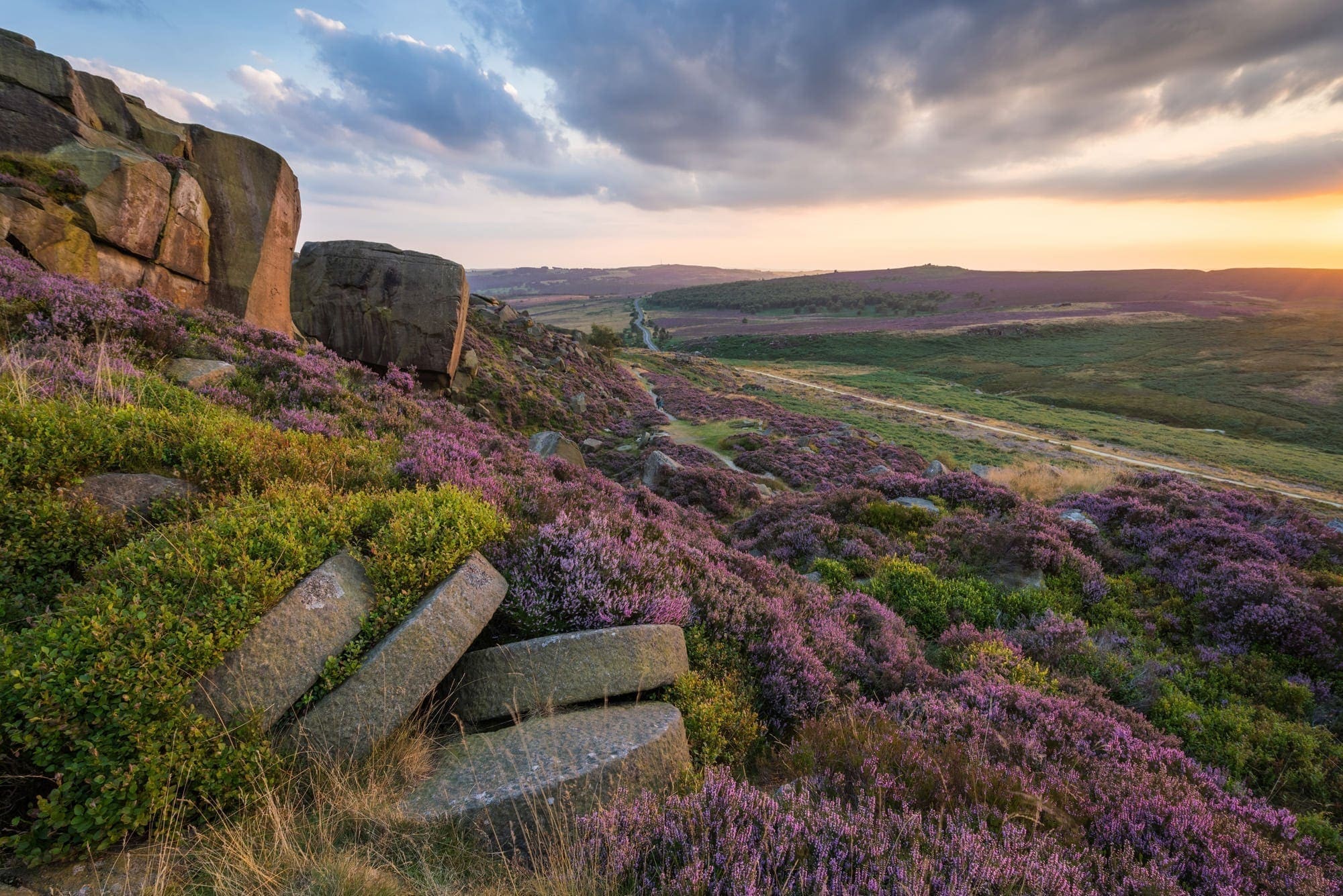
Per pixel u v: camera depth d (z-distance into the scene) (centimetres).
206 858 291
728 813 334
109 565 373
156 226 1576
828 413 6969
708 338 19212
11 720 282
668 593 605
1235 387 9600
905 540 1247
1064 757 501
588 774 366
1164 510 1324
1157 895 333
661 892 290
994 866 313
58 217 1309
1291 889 367
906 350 14675
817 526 1288
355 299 2486
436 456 845
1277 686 718
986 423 7450
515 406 3469
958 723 529
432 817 332
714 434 4262
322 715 362
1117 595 994
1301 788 568
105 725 293
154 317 1080
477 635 454
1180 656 801
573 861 306
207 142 1859
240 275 1873
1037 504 1429
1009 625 898
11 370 627
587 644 474
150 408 673
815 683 597
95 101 1612
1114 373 11081
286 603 380
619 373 6406
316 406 1082
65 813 271
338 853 302
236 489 543
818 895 288
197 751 308
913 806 387
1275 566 989
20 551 382
